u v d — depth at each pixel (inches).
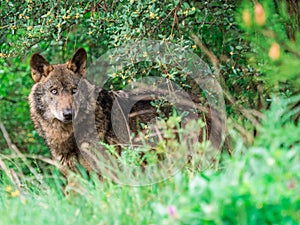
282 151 278.2
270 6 312.2
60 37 498.9
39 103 459.2
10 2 480.4
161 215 281.6
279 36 302.4
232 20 452.4
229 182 277.1
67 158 451.2
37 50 600.7
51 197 346.6
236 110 446.3
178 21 467.8
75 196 370.9
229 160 334.6
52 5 467.5
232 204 261.6
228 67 466.3
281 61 280.5
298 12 354.0
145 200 318.0
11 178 397.4
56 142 452.1
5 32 520.4
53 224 306.3
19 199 348.5
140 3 429.4
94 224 305.6
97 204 319.0
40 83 458.6
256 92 447.8
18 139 635.5
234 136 386.9
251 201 260.8
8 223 307.0
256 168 277.7
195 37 442.9
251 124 407.2
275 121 305.3
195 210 265.4
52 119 451.2
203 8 481.7
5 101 658.2
